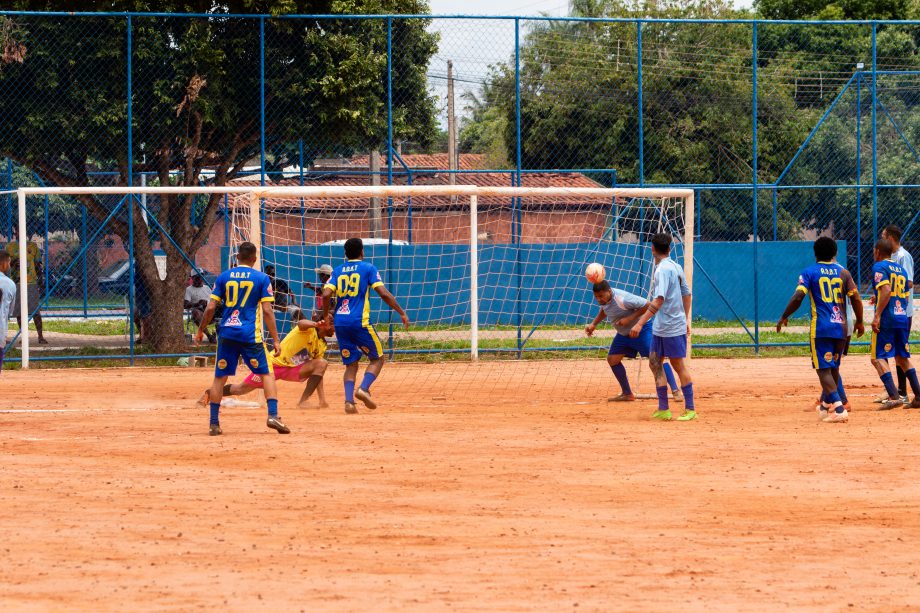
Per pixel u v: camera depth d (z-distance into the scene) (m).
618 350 33.72
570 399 34.97
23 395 35.78
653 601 14.20
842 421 28.95
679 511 19.02
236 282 26.62
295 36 47.81
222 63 47.06
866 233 88.69
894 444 25.45
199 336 37.25
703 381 39.56
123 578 15.07
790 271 69.31
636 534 17.52
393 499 19.83
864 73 52.75
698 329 63.78
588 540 17.14
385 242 55.56
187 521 18.20
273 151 55.22
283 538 17.17
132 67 46.34
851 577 15.34
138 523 18.08
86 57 45.72
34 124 45.84
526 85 75.75
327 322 30.92
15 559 15.96
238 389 31.45
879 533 17.69
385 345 47.16
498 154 83.81
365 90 48.66
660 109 82.12
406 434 26.98
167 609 13.77
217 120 47.31
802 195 88.38
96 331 63.53
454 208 76.81
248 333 26.67
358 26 48.91
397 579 15.08
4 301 33.53
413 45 50.22
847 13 109.19
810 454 24.22
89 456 23.98
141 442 25.77
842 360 46.47
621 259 52.53
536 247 53.19
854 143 87.81
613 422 29.23
